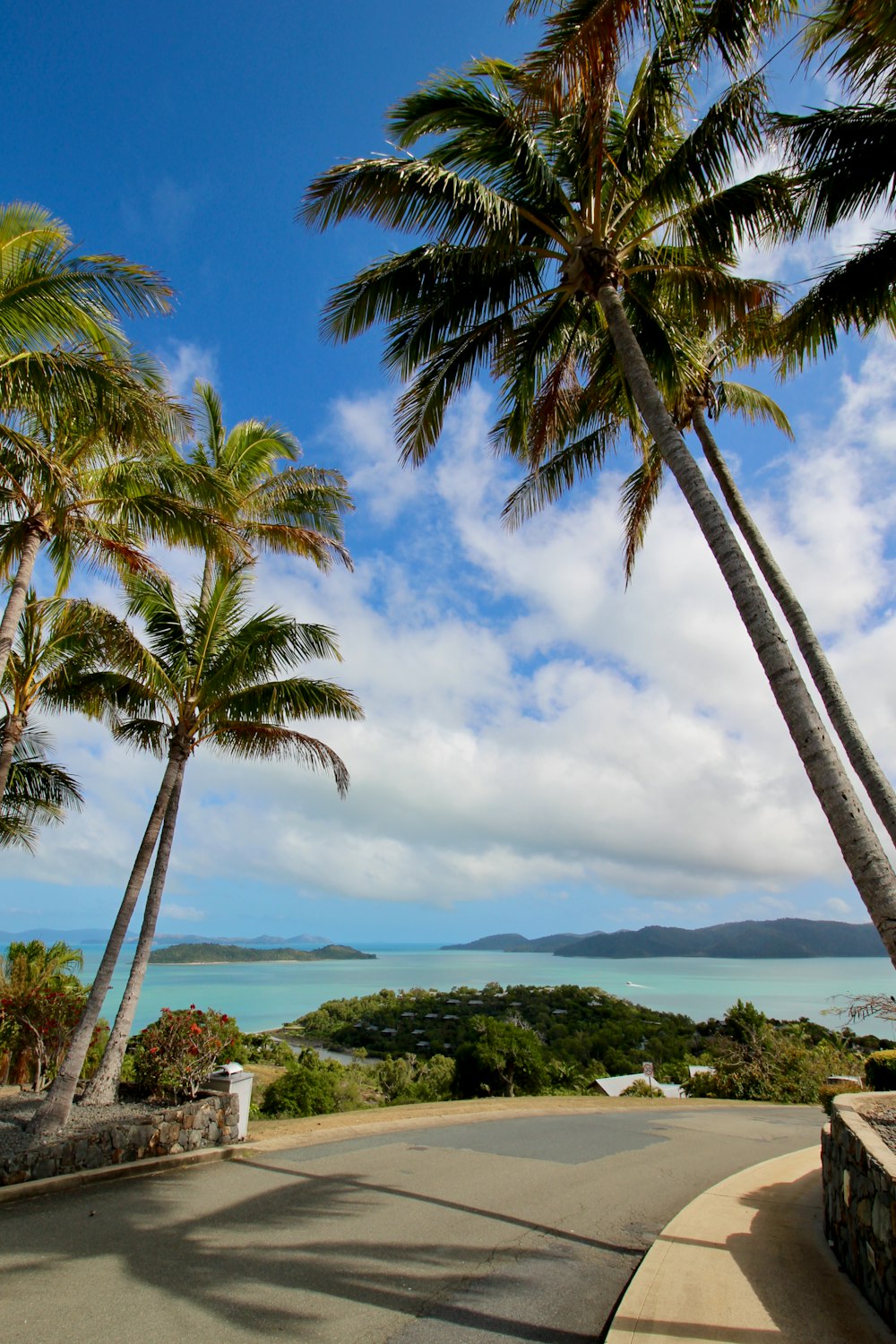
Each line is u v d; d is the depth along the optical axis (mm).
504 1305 4527
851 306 8047
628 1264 5426
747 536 9797
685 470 6629
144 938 11023
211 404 14195
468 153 8094
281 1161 8570
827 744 5156
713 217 8133
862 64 6250
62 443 10078
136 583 11430
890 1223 4102
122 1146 7977
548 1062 27688
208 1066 9914
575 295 9148
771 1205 7008
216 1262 5188
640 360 7523
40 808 15836
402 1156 9109
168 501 9781
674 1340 3834
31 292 8312
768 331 9414
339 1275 4988
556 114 7309
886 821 6945
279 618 11672
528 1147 10102
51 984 12883
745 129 7496
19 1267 5070
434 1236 5895
